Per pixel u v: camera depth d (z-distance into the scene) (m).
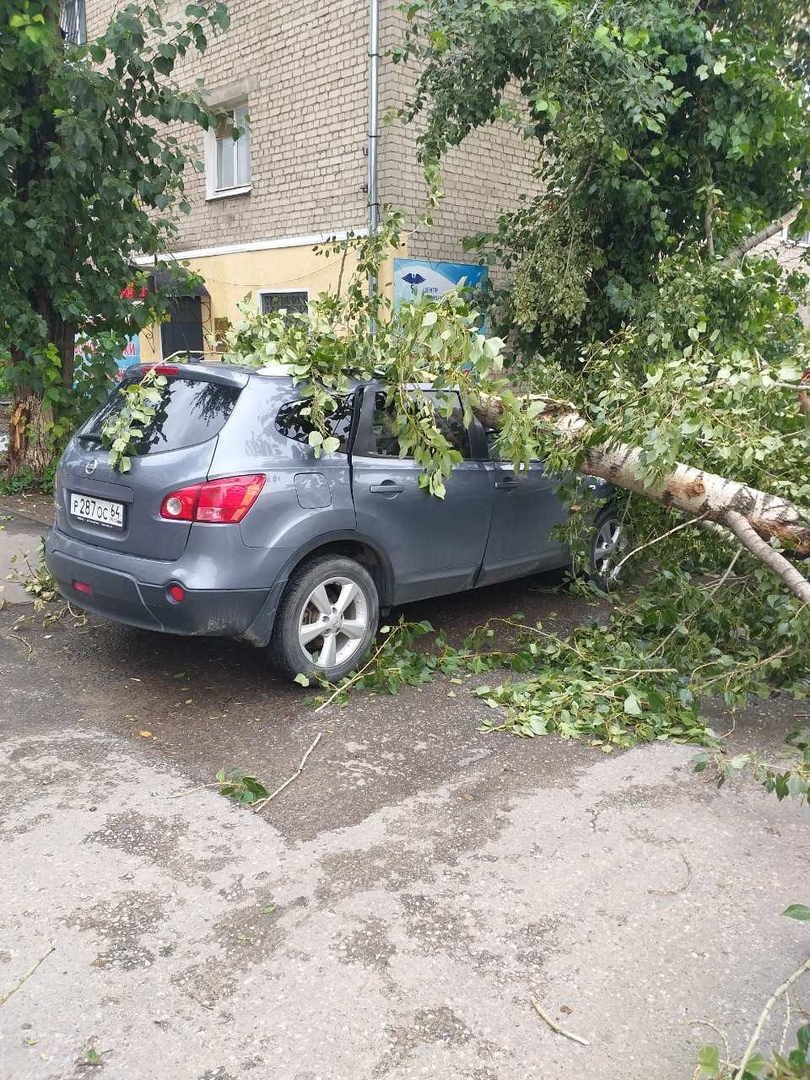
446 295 4.48
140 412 4.48
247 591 4.29
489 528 5.62
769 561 4.37
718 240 8.12
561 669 5.12
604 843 3.39
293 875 3.12
